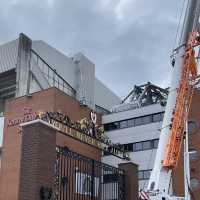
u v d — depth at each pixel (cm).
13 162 4128
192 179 3853
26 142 1246
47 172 1237
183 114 2569
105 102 6372
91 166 1524
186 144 2512
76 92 5541
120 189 1645
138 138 4784
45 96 4312
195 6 2938
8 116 4394
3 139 4316
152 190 2352
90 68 5847
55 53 5403
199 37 2825
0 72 4909
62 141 4084
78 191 1480
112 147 2020
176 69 2755
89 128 2900
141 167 4619
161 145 2519
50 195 1217
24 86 4772
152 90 5366
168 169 2394
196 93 4069
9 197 4000
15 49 4906
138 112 4900
